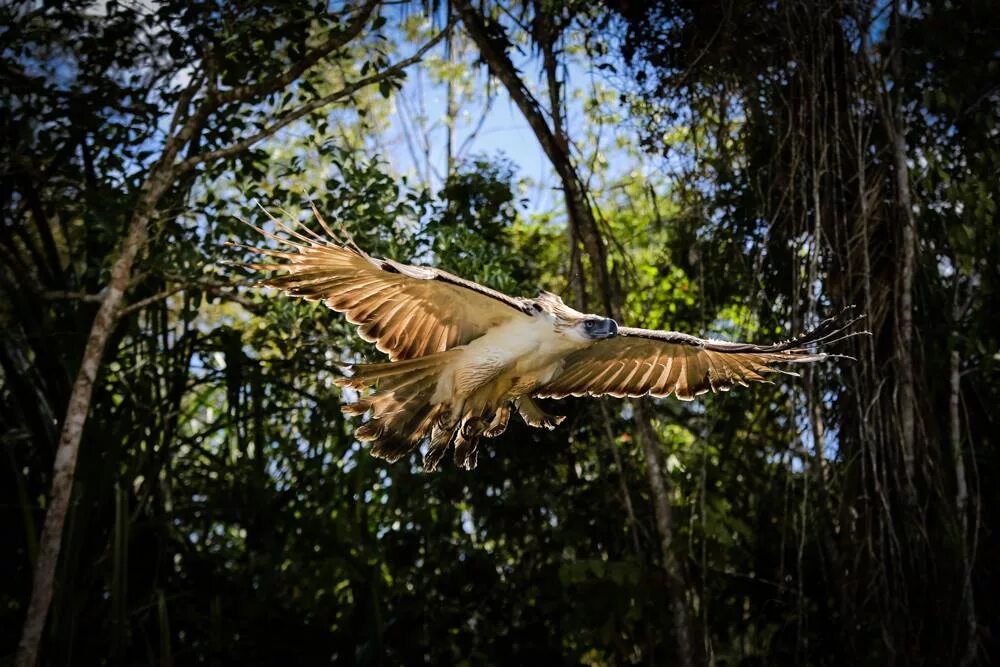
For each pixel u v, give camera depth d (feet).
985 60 28.73
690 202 31.42
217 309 41.22
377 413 17.21
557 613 31.17
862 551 28.02
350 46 37.63
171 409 31.32
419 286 16.60
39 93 29.40
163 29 29.01
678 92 30.60
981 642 27.53
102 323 26.99
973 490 29.30
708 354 19.61
